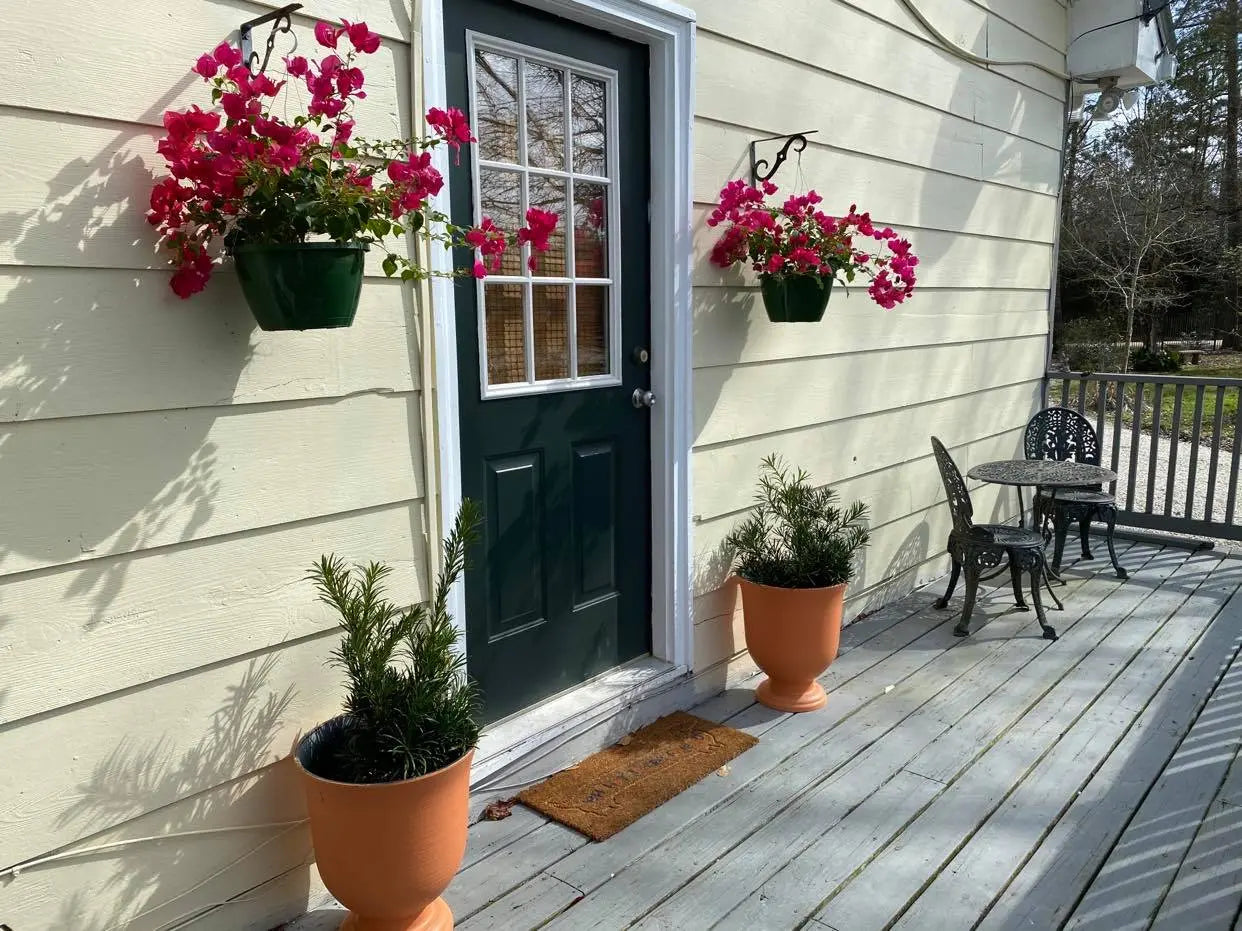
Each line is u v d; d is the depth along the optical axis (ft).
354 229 4.85
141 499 5.06
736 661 10.00
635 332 8.70
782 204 9.80
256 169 4.65
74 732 4.91
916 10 11.57
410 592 6.59
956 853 6.75
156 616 5.19
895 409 12.42
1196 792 7.60
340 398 6.00
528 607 7.99
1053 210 16.35
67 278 4.69
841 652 10.89
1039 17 14.80
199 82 5.14
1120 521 16.43
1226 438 30.76
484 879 6.43
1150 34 15.57
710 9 8.65
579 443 8.30
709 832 7.01
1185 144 45.62
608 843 6.86
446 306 6.59
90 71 4.67
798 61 9.83
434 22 6.28
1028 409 16.66
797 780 7.80
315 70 5.65
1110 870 6.55
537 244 5.99
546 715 7.99
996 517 15.92
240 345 5.43
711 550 9.46
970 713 9.14
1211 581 13.65
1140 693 9.61
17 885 4.75
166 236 5.04
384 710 5.59
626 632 9.09
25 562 4.64
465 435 7.27
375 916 5.55
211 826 5.57
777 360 10.08
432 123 5.25
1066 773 7.93
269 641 5.74
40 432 4.66
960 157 13.14
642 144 8.50
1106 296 44.55
